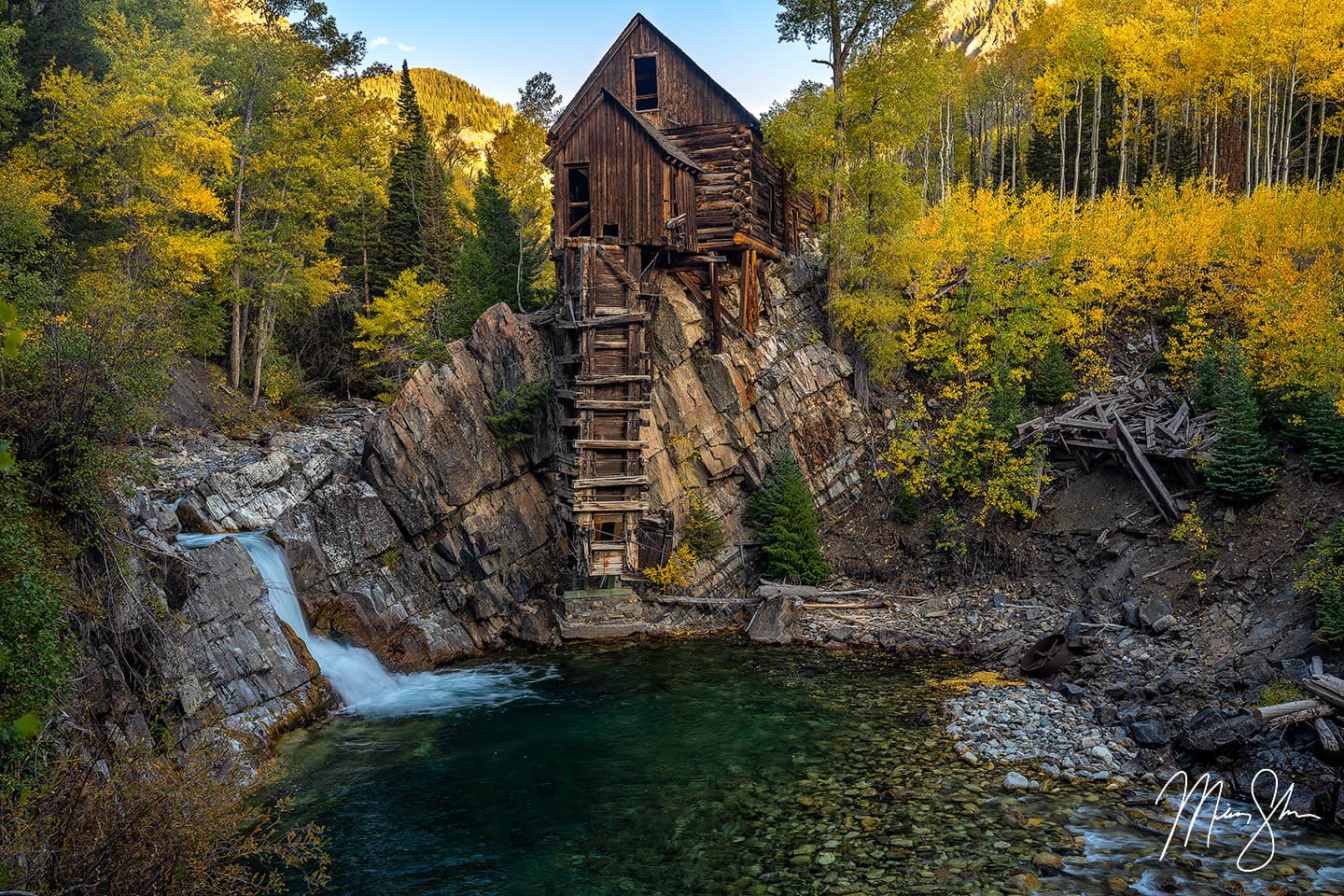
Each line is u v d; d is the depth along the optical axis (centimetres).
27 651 1059
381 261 4909
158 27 4328
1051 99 4634
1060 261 3158
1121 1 5109
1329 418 2089
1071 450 2705
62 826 870
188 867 959
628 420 2714
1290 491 2142
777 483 2905
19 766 934
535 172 4031
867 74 3136
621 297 2773
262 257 3644
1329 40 3684
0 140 2945
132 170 3152
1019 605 2461
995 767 1538
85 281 2712
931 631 2438
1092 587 2364
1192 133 4881
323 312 4666
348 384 4538
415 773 1614
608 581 2717
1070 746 1606
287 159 3872
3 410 1330
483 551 2673
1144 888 1113
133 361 1507
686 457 2947
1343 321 2186
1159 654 1938
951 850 1234
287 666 1923
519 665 2392
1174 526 2308
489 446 2750
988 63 7806
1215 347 2697
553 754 1697
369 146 4888
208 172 3816
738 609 2716
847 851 1247
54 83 2988
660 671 2261
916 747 1652
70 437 1404
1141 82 4447
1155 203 3544
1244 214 3170
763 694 2022
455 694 2125
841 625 2553
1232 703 1634
